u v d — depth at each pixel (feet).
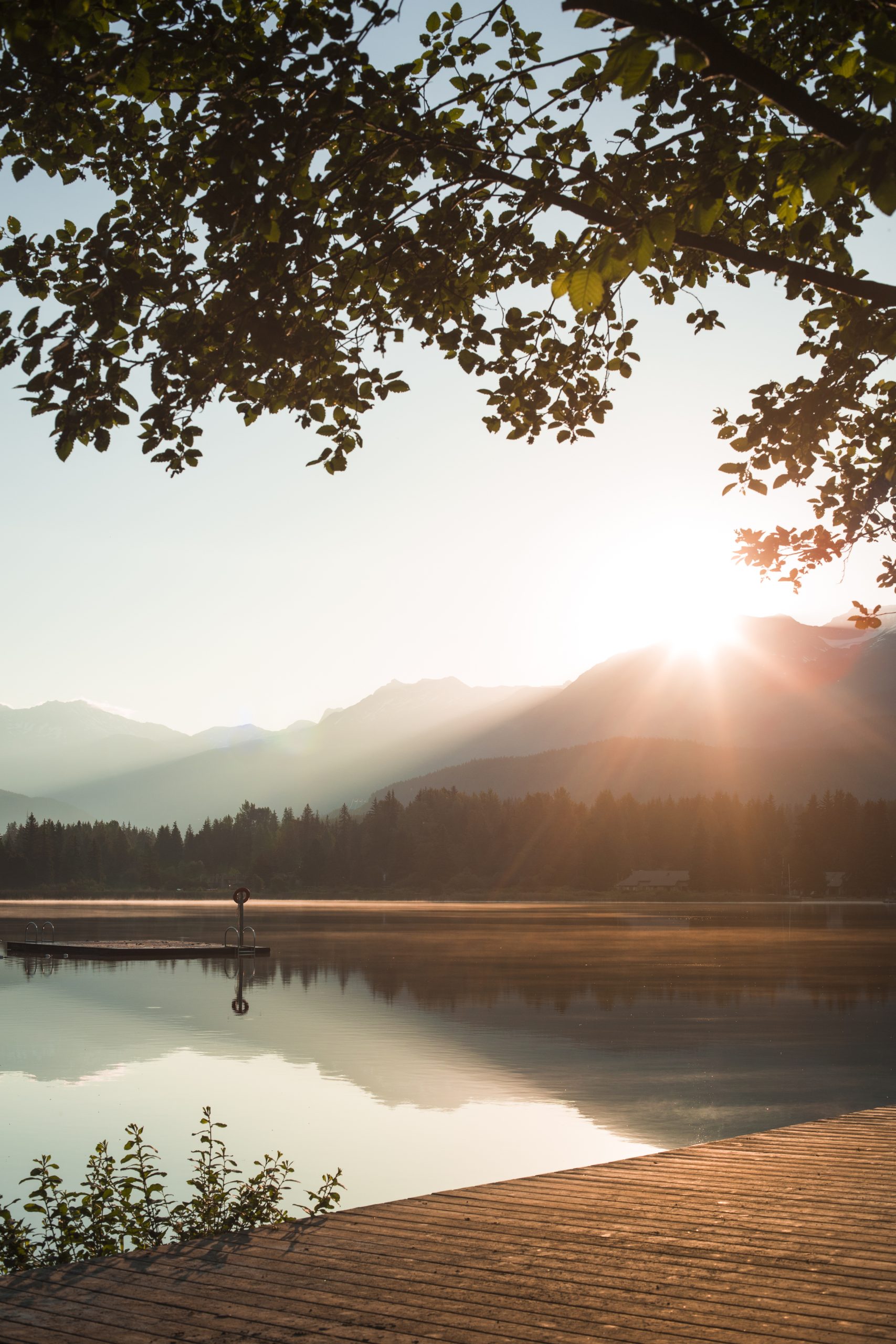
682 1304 19.21
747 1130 48.62
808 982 116.98
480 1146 46.26
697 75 22.93
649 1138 47.55
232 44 22.75
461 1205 26.08
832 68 23.31
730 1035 77.20
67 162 26.53
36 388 24.45
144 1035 77.46
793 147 22.02
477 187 27.66
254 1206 29.58
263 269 24.73
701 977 122.21
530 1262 21.66
